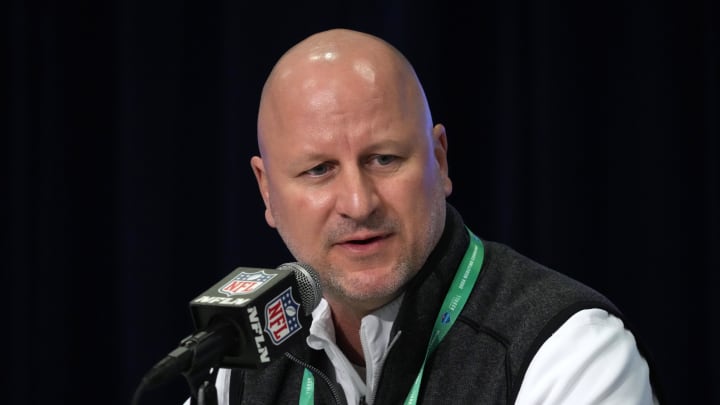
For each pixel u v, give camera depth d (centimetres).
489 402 471
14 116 1102
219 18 1075
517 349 477
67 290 1101
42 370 1097
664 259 1015
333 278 485
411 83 496
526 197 1037
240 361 375
